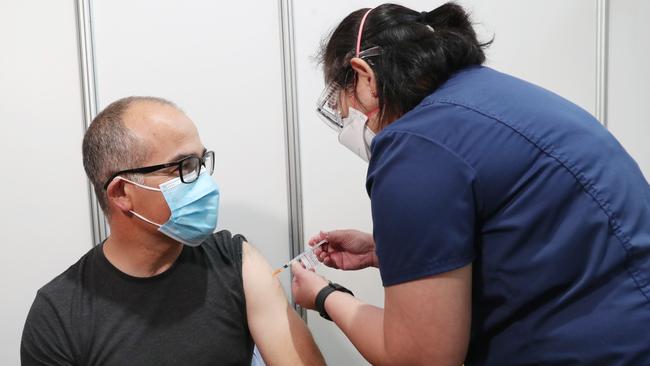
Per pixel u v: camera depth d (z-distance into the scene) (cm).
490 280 80
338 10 171
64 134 158
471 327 85
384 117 88
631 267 76
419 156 75
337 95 97
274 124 170
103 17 156
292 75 169
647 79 187
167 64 161
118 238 112
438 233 73
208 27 163
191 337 113
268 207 172
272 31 168
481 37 167
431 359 75
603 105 185
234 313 119
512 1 181
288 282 175
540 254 76
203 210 111
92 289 112
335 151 175
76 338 109
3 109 154
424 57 82
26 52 154
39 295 112
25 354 109
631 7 184
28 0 153
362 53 86
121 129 105
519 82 86
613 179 77
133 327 110
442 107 79
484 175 75
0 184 156
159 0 159
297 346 117
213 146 166
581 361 75
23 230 158
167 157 106
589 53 185
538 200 75
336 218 177
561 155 76
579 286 76
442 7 91
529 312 79
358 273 182
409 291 75
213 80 165
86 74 155
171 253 117
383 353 80
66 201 159
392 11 88
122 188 107
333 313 93
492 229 77
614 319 75
